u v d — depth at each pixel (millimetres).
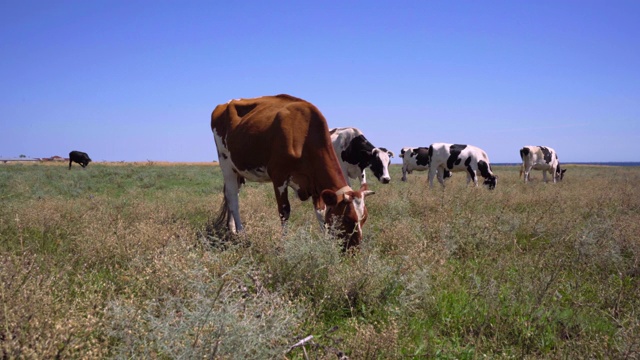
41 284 3262
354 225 5500
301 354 3051
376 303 3992
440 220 6852
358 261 4320
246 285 3809
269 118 6773
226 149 7691
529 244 6355
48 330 2562
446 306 4039
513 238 6352
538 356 3303
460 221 6375
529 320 3633
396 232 5988
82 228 6000
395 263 4805
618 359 3002
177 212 8297
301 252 4227
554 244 5840
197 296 2910
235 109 7734
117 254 4809
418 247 5250
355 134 10852
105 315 2857
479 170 18484
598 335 3459
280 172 6434
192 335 2561
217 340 2393
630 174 34562
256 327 2617
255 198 10000
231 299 3090
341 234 5473
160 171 29156
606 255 5223
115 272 4410
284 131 6379
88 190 15258
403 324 3576
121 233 5234
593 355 3150
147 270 3770
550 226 7008
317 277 4176
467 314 3854
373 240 5938
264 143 6684
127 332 2637
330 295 4039
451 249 5539
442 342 3408
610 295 4246
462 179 22172
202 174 26219
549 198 10414
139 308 3162
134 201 9195
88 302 3168
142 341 2582
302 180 6402
